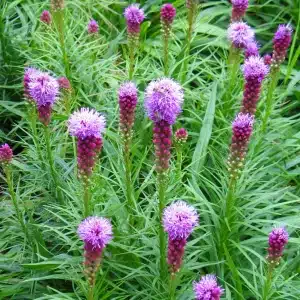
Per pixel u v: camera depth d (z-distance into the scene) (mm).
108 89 1136
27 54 1236
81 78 1148
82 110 790
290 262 895
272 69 995
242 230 916
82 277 860
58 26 1085
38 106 871
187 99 1145
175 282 781
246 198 919
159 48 1361
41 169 976
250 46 1090
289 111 1292
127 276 824
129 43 1073
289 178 1044
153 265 847
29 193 973
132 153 966
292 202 959
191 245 852
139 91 1091
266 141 1051
